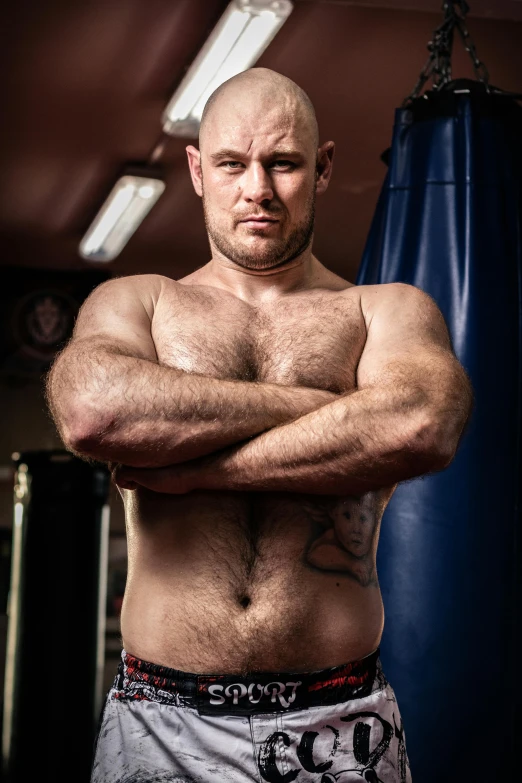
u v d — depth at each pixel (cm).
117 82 488
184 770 165
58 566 488
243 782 163
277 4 396
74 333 185
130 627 175
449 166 273
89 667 488
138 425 162
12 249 745
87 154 574
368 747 170
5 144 560
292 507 172
